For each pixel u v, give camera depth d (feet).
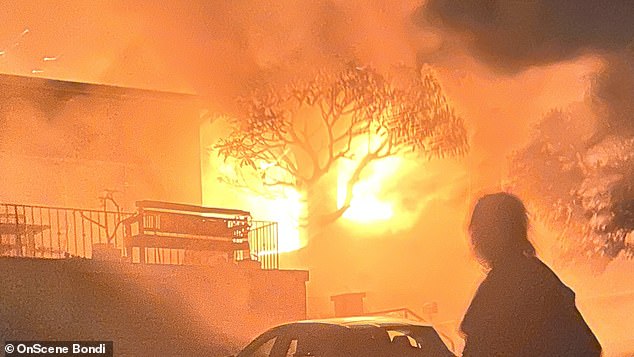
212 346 46.83
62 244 55.11
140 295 44.73
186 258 51.19
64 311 42.14
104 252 45.14
